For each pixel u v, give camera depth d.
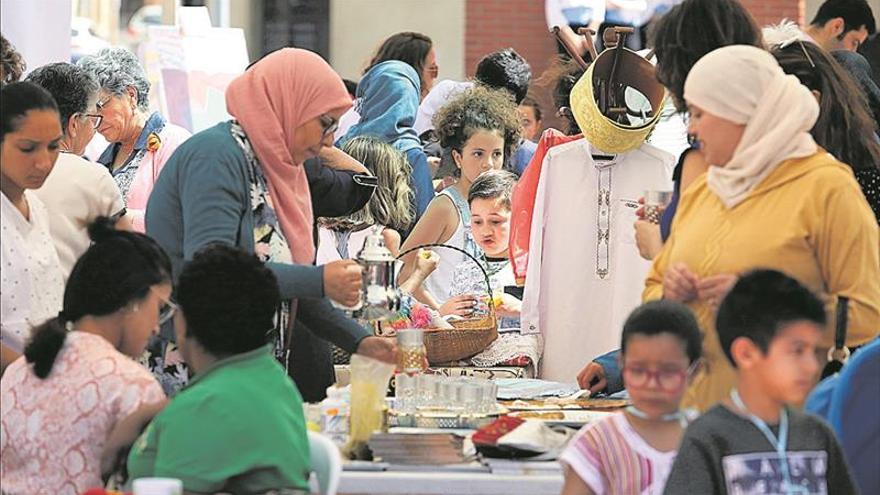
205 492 4.32
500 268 7.97
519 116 9.41
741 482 4.05
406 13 17.33
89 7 14.37
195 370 4.67
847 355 5.03
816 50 5.83
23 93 5.50
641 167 7.10
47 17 8.32
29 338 4.90
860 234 4.95
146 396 4.67
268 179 5.87
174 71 9.85
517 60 10.44
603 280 7.16
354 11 17.36
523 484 4.73
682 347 4.37
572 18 11.26
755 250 4.98
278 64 5.88
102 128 8.17
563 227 7.18
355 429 5.06
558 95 8.93
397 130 9.56
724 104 5.00
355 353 5.98
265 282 4.59
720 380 4.98
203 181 5.66
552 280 7.22
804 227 4.96
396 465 4.88
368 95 9.77
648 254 5.68
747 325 4.11
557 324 7.22
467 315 7.45
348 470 4.86
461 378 5.90
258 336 4.57
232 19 17.02
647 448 4.40
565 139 7.25
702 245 5.09
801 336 4.07
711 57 5.08
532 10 17.27
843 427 4.72
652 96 6.96
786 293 4.10
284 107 5.84
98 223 4.98
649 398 4.38
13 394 4.80
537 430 4.95
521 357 7.15
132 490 4.41
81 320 4.89
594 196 7.14
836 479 4.16
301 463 4.48
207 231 5.59
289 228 5.91
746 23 5.51
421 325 7.05
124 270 4.87
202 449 4.33
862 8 9.95
